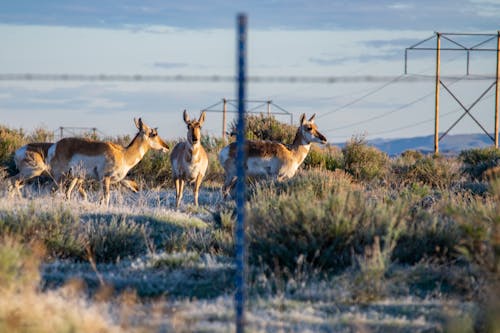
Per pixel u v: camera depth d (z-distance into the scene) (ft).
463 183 264.31
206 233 162.20
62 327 80.89
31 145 211.41
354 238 123.03
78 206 177.27
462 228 104.47
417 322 93.50
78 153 208.64
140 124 219.41
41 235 132.98
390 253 117.70
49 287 111.04
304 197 138.92
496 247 95.61
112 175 213.46
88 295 108.17
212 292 112.37
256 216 136.26
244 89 68.03
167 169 277.85
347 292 106.32
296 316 95.20
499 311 87.30
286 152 234.17
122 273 124.57
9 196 184.14
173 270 124.26
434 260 122.42
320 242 122.31
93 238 139.74
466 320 88.48
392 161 348.79
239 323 73.26
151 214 173.88
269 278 117.50
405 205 141.49
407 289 109.60
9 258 96.27
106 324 86.02
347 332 89.40
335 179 210.79
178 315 93.81
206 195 253.85
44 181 246.88
